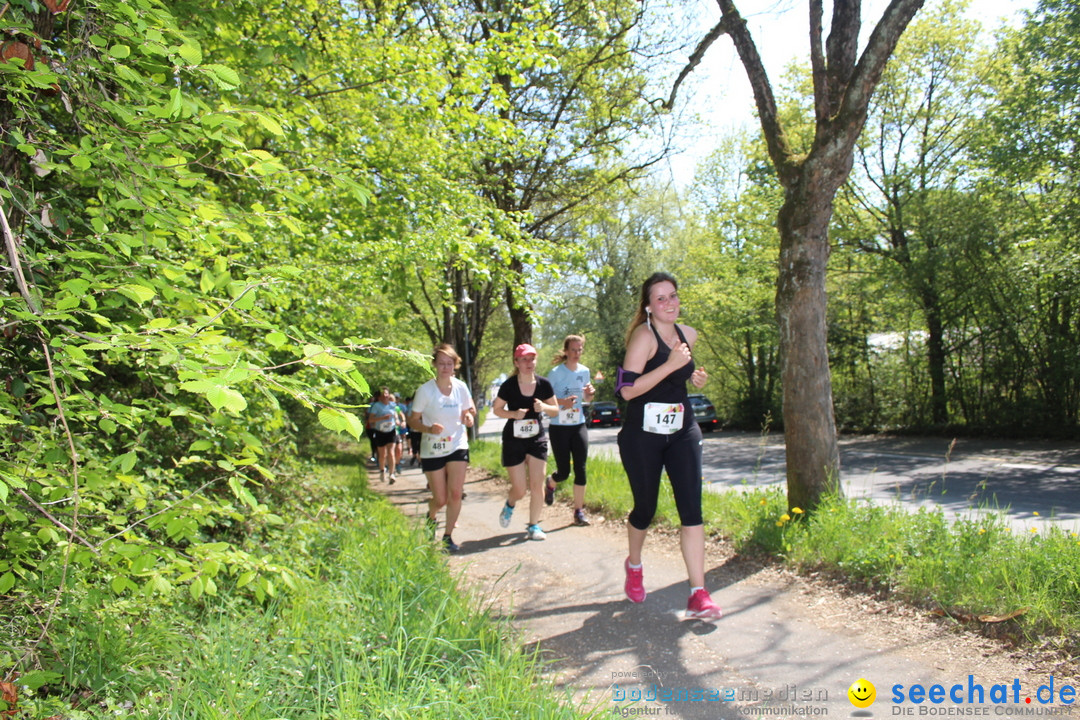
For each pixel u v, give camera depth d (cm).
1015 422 1783
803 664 327
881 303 2245
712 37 662
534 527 662
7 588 228
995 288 1814
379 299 823
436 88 653
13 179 248
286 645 298
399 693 249
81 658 260
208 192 366
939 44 2003
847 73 570
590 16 1323
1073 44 1368
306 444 1112
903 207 2047
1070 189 1466
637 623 397
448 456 619
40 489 223
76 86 252
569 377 736
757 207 2450
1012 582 369
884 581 411
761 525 546
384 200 647
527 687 268
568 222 1909
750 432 2812
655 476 411
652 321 412
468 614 357
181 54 230
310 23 565
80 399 226
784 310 588
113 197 269
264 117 254
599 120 1644
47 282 237
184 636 298
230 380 158
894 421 2241
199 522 252
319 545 486
